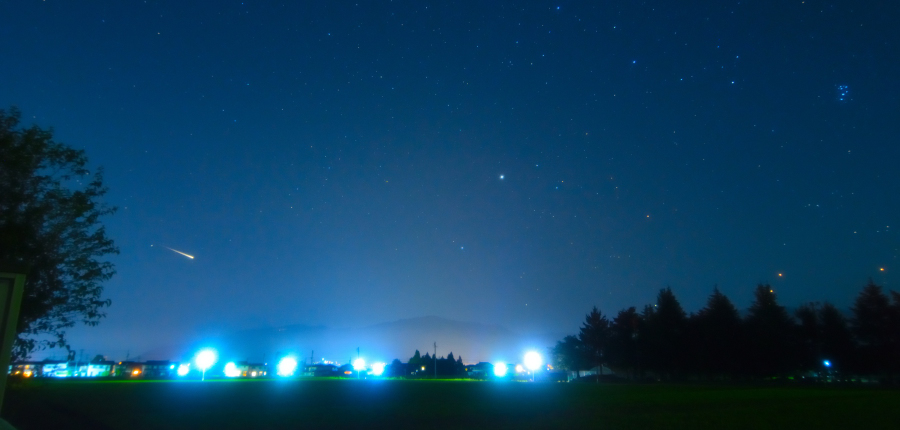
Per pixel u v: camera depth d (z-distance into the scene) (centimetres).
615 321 8319
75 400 2483
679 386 4962
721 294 6819
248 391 3469
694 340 6831
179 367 8812
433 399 2762
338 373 11338
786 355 6262
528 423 1656
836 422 1683
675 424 1619
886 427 1570
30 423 1639
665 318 7219
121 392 3206
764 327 6444
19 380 1995
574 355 9231
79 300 1869
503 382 6253
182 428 1518
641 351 7431
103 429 1514
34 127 1748
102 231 1925
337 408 2181
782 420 1736
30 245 1695
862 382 5966
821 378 6300
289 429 1509
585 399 2783
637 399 2800
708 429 1511
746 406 2309
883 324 5903
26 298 1709
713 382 6494
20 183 1692
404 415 1897
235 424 1612
